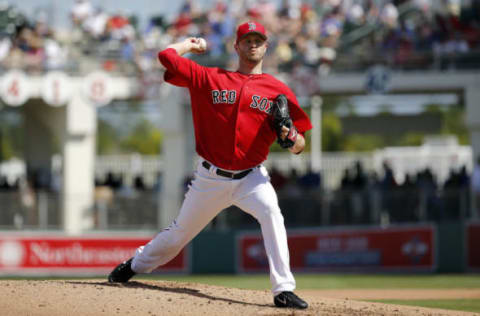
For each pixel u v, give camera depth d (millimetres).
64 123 61875
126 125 137750
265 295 19766
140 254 19656
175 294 18609
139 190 60031
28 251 49844
